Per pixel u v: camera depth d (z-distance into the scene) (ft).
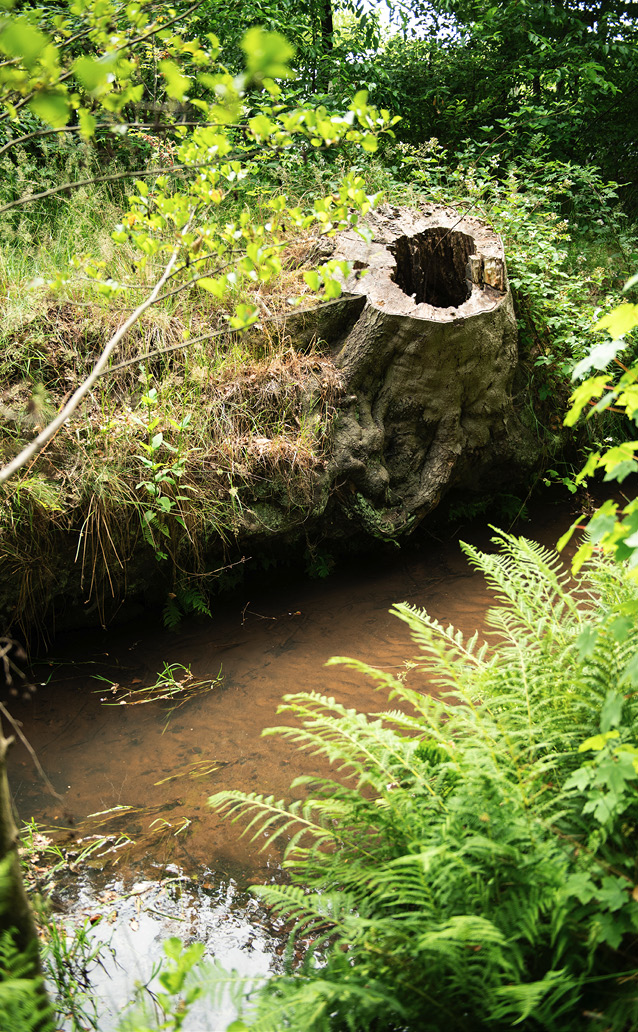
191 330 14.90
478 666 8.49
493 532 16.93
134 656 12.92
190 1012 6.75
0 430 12.57
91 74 4.83
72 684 12.13
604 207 24.36
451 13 30.09
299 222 8.58
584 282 20.27
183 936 7.65
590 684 7.11
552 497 18.40
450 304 17.78
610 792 5.56
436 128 29.63
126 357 14.23
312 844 8.78
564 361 17.90
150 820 9.27
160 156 16.65
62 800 9.64
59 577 12.84
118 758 10.41
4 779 5.64
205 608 13.91
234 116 6.26
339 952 6.47
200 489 13.53
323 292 15.60
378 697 11.35
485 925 5.18
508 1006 5.22
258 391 14.62
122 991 7.03
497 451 17.02
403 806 6.91
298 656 12.62
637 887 5.51
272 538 14.67
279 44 4.33
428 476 15.78
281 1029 5.37
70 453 12.76
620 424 19.75
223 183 17.39
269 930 7.72
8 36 4.20
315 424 14.57
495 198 21.24
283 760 10.25
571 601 8.50
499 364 15.80
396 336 14.75
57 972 7.11
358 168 20.02
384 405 15.42
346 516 15.25
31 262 15.90
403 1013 5.47
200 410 14.05
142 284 14.90
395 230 17.15
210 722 11.09
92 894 8.19
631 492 18.37
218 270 7.97
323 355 15.51
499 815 6.12
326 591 14.79
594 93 27.68
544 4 27.04
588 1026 5.38
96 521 12.68
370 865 6.97
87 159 18.02
